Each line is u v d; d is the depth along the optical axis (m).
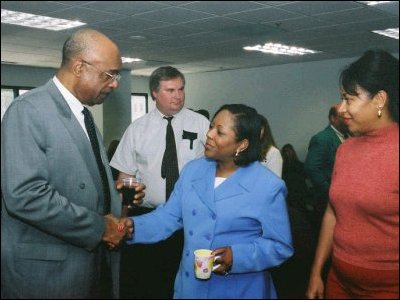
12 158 1.47
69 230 1.53
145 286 3.06
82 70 1.64
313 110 10.52
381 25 6.38
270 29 6.59
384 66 1.42
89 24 6.19
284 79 10.98
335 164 1.65
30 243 1.57
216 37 7.21
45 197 1.47
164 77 2.67
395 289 1.49
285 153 6.62
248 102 11.80
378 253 1.49
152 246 3.29
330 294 1.68
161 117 2.79
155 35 7.00
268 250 1.55
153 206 2.77
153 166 2.74
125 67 11.30
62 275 1.60
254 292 1.62
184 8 5.29
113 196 1.87
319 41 7.72
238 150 1.64
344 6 5.27
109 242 1.67
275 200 1.58
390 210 1.44
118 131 11.69
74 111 1.70
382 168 1.45
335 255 1.62
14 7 5.22
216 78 12.48
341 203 1.55
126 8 5.27
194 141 2.80
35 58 9.34
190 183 1.71
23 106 1.52
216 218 1.59
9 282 1.60
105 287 1.86
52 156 1.54
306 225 3.19
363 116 1.46
